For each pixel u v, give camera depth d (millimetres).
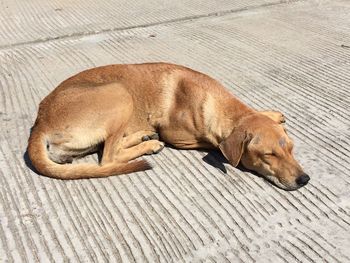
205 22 1968
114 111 1055
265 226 904
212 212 945
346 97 1344
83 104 1046
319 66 1543
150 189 1016
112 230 908
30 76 1540
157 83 1130
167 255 848
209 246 864
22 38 1856
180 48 1727
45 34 1886
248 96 1368
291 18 1972
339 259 824
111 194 1004
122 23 1978
